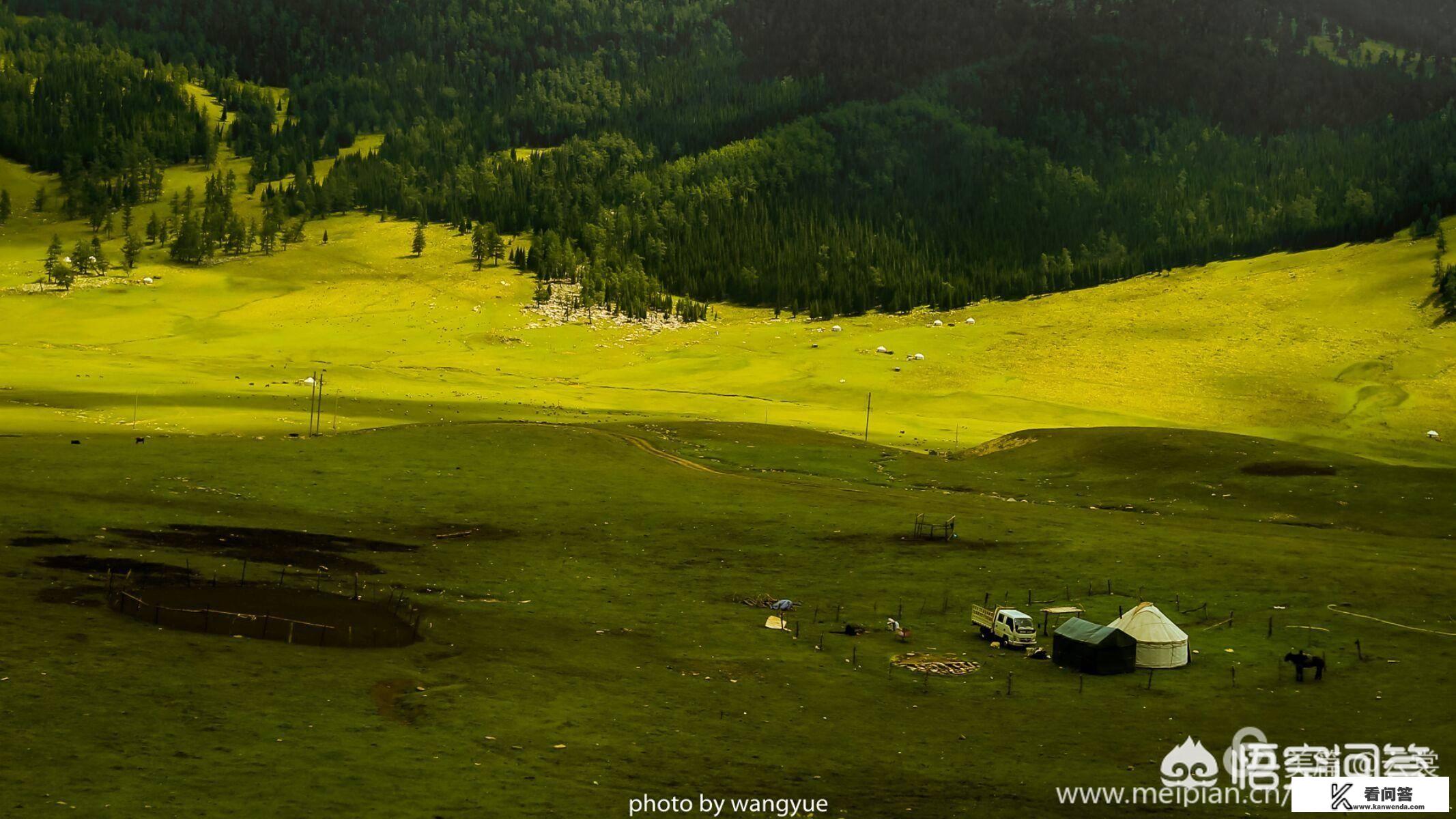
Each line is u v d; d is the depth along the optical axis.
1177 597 69.62
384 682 43.19
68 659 40.12
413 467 107.88
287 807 30.06
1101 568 76.88
